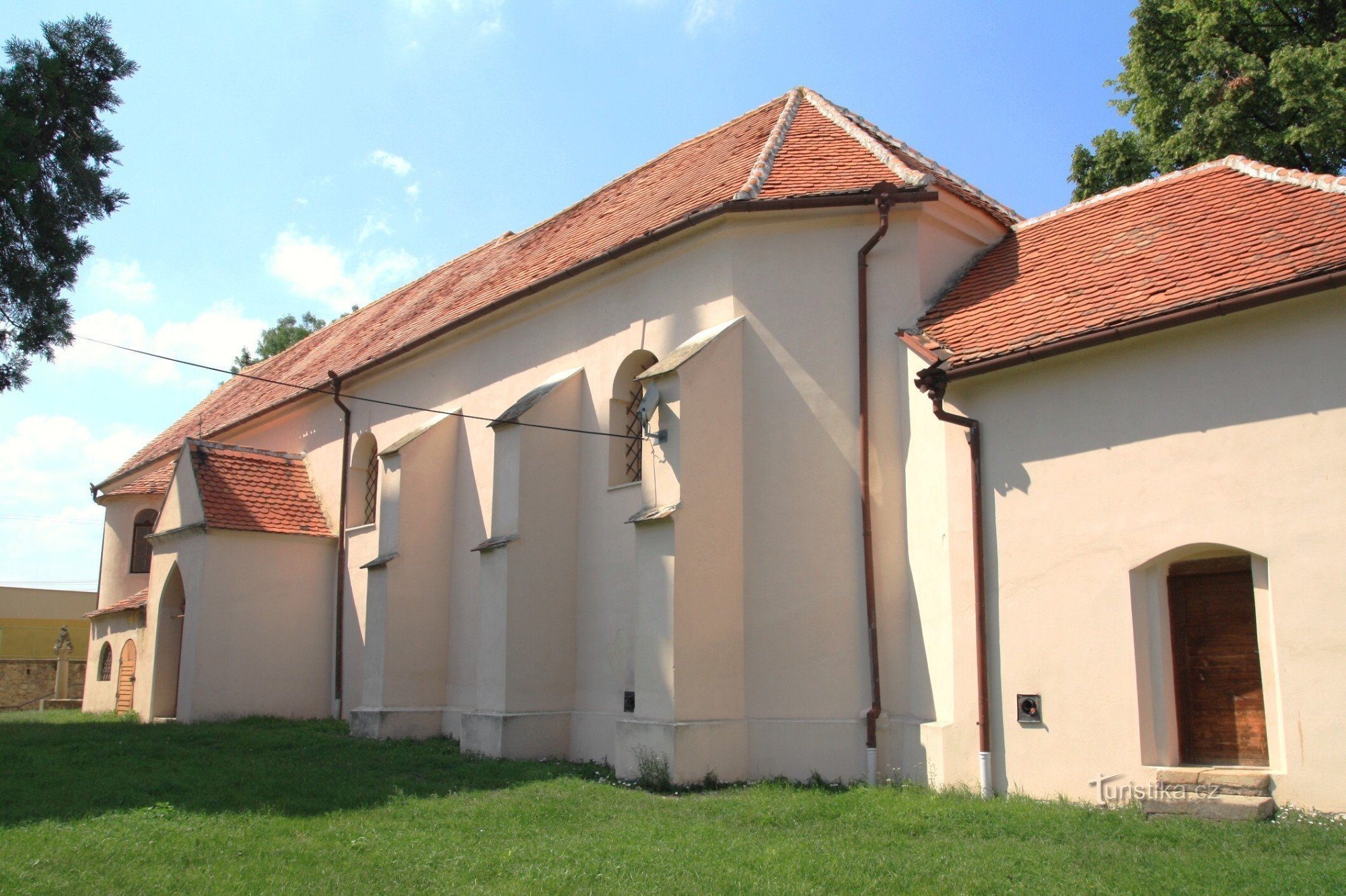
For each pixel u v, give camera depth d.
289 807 10.83
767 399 13.31
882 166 14.12
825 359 13.24
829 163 14.55
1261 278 9.78
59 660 33.66
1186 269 10.91
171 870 8.13
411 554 17.69
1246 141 20.23
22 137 14.39
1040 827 9.23
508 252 22.83
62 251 15.15
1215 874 7.53
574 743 14.87
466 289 21.78
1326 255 9.62
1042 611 10.89
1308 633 9.13
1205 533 9.84
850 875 7.79
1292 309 9.58
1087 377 10.88
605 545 14.95
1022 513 11.18
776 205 13.34
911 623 12.30
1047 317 11.51
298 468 23.00
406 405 19.92
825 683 12.52
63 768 13.41
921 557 12.26
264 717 19.94
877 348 13.08
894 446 12.79
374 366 20.73
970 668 11.38
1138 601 10.29
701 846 8.84
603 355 15.52
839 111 16.55
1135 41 21.95
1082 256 12.55
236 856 8.63
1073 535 10.77
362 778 12.68
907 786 11.43
